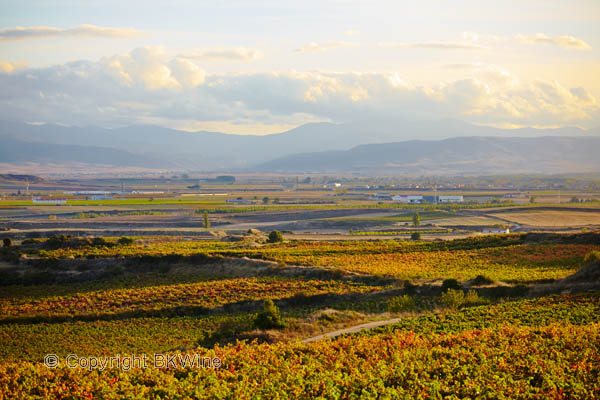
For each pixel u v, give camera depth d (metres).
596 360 25.27
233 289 71.88
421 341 29.50
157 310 64.25
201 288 73.50
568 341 28.41
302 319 48.53
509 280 61.78
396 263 86.44
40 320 63.22
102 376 24.98
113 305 68.00
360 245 113.56
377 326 40.69
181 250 108.50
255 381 22.72
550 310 39.88
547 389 21.80
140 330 57.56
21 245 119.31
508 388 21.50
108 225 191.50
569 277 56.50
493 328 33.31
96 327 59.50
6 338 55.62
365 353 27.67
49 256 100.00
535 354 26.25
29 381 24.62
